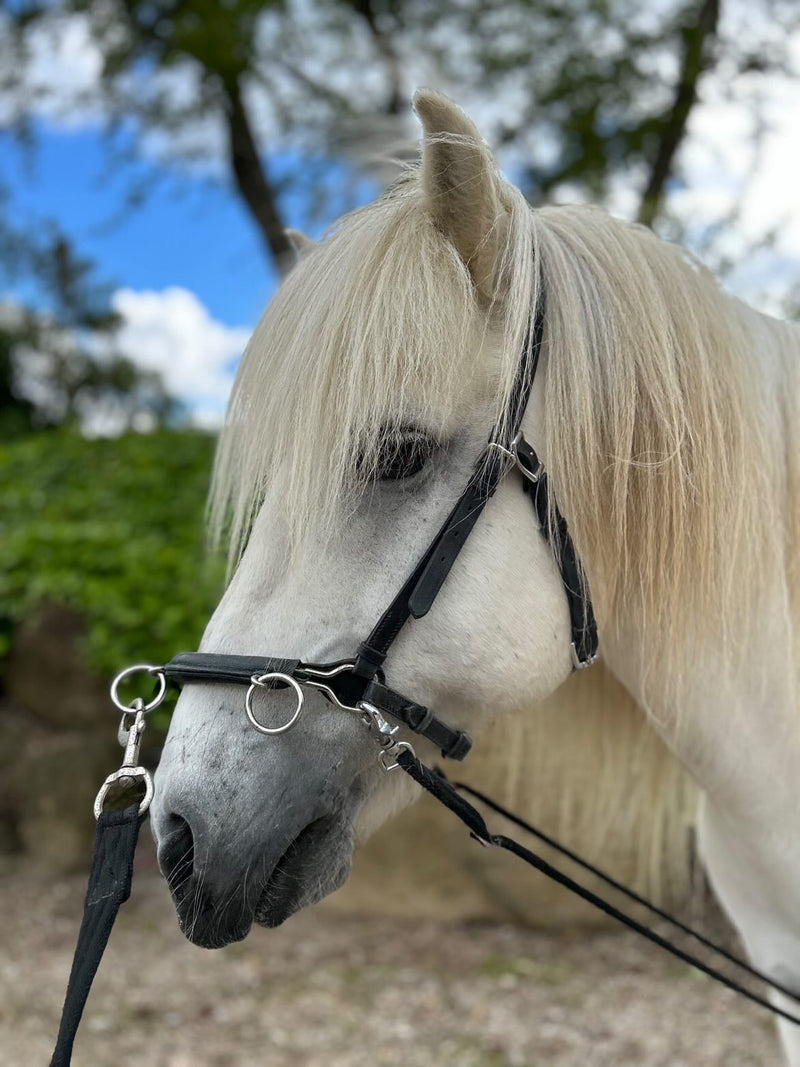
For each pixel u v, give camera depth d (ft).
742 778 4.21
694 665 4.11
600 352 3.94
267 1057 8.95
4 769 12.94
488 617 3.77
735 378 4.08
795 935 4.46
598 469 3.92
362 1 22.86
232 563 4.04
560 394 3.85
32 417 39.09
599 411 3.91
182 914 3.64
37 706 13.15
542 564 3.90
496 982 10.25
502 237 3.79
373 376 3.58
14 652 13.26
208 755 3.62
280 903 3.69
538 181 21.26
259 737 3.66
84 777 12.68
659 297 4.05
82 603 12.83
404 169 4.65
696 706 4.17
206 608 12.69
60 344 39.09
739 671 4.12
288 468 3.68
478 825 3.95
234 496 4.09
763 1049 8.77
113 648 12.58
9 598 13.25
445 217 3.73
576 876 10.48
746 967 4.50
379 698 3.69
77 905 12.02
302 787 3.68
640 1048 8.93
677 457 3.87
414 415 3.64
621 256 4.11
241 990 10.22
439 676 3.79
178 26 22.58
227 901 3.53
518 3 20.90
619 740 5.08
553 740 5.20
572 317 3.90
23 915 11.74
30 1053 8.91
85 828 12.71
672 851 5.82
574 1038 9.15
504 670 3.81
